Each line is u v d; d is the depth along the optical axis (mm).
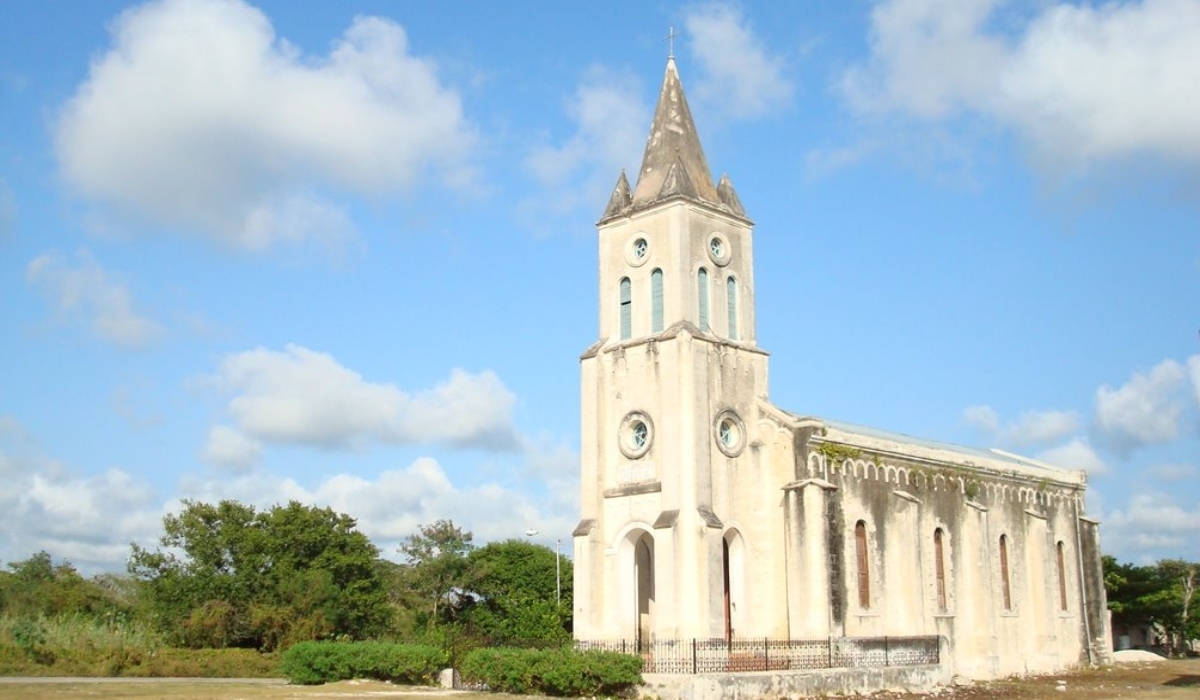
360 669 52094
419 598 99312
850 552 56812
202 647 73875
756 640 53531
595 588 56094
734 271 59844
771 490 57000
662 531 53125
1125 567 110938
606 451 57688
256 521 87438
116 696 44250
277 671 65125
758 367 58875
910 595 59562
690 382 54719
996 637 66375
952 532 64812
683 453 54031
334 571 85562
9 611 76438
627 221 59781
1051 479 75062
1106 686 58375
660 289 57812
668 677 43812
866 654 53969
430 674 50562
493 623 94125
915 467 63125
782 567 55750
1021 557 70750
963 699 50062
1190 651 115688
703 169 61000
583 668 44156
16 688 48281
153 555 82875
